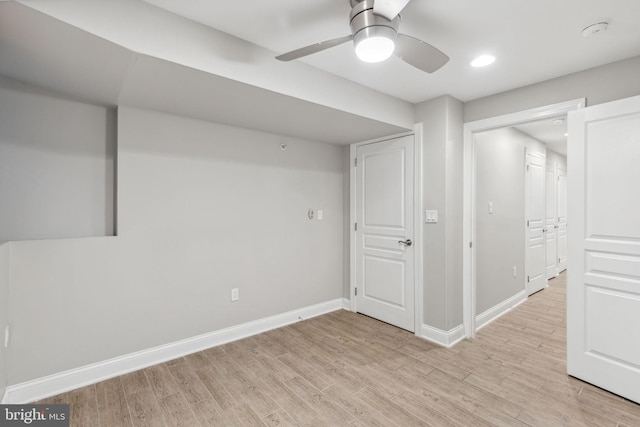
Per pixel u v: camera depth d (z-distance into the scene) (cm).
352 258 367
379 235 337
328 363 244
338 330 311
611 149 203
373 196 342
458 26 173
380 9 129
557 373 229
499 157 361
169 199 249
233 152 286
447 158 275
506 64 218
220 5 156
